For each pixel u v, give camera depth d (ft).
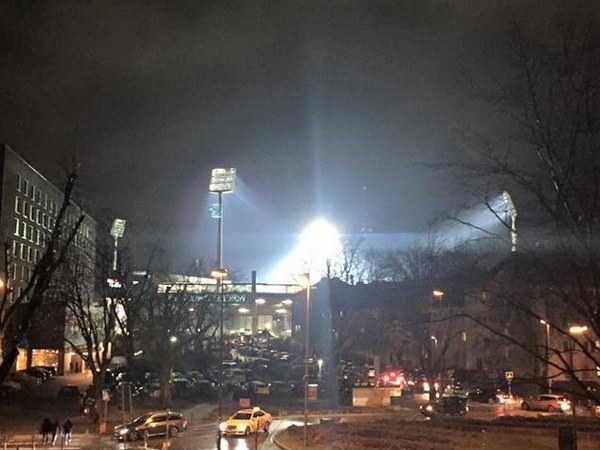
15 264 284.61
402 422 139.03
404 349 262.26
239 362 324.19
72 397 219.41
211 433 159.84
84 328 192.24
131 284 207.92
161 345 205.67
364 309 222.48
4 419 181.88
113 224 206.59
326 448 114.32
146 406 209.36
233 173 246.47
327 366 236.43
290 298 379.14
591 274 38.93
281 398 231.71
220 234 243.60
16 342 38.47
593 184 39.24
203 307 228.63
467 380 209.67
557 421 123.03
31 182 312.71
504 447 100.73
